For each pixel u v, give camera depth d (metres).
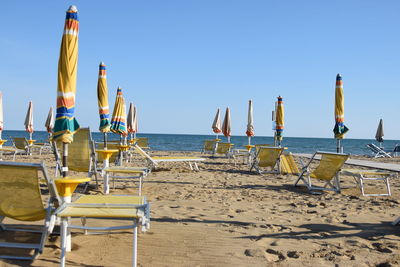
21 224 3.61
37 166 2.61
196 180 7.90
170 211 4.61
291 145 57.47
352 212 4.75
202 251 3.09
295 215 4.54
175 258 2.91
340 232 3.75
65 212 2.55
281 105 10.38
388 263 2.83
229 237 3.51
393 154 21.92
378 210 4.89
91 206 2.73
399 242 3.41
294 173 8.88
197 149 32.25
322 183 7.70
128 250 3.04
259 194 6.20
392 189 6.95
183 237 3.46
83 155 5.71
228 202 5.36
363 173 6.23
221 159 14.83
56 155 5.38
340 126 7.70
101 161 8.01
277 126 10.39
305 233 3.70
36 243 3.09
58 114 2.99
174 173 9.15
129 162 12.41
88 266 2.68
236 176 8.80
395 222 4.04
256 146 12.46
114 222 3.91
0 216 3.10
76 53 3.04
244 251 3.11
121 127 7.69
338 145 7.76
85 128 5.65
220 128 17.41
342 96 7.75
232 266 2.78
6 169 2.68
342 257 3.00
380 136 22.34
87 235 3.39
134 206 2.73
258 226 3.94
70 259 2.79
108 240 3.28
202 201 5.40
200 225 3.93
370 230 3.85
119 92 7.71
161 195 5.88
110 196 3.28
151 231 3.61
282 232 3.72
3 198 2.77
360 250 3.18
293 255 3.04
